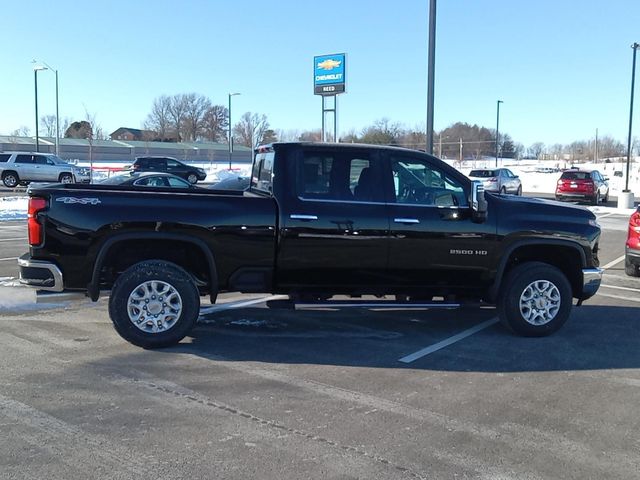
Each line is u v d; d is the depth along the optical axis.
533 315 6.71
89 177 35.22
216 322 7.16
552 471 3.73
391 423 4.39
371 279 6.32
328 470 3.67
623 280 10.75
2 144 76.50
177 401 4.72
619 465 3.82
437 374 5.49
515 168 71.94
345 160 6.27
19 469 3.61
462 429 4.32
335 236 6.12
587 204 31.31
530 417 4.56
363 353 6.08
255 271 6.10
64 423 4.28
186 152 94.31
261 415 4.48
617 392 5.12
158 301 5.95
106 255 5.83
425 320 7.50
